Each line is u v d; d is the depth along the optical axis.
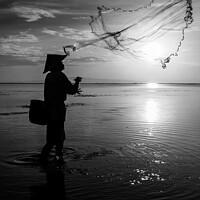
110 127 11.73
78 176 5.64
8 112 18.34
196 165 6.27
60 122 6.68
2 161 6.64
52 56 6.91
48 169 6.07
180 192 4.84
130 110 20.00
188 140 8.94
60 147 6.70
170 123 12.95
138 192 4.86
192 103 27.11
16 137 9.53
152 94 52.41
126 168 6.09
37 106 6.70
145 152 7.42
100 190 4.96
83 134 10.06
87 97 41.19
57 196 4.73
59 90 6.75
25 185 5.21
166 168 6.07
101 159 6.76
